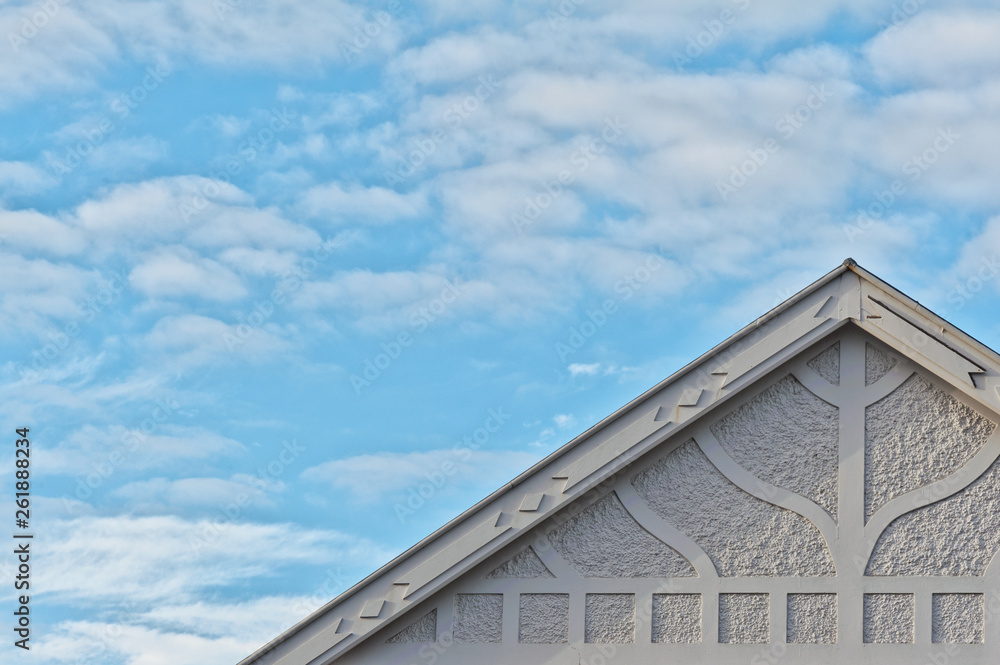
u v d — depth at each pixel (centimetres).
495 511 1062
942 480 1050
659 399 1073
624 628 1045
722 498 1071
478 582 1066
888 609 1027
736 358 1070
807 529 1054
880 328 1065
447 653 1048
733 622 1039
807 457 1071
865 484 1059
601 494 1081
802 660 1022
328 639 1034
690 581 1051
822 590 1037
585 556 1067
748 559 1052
